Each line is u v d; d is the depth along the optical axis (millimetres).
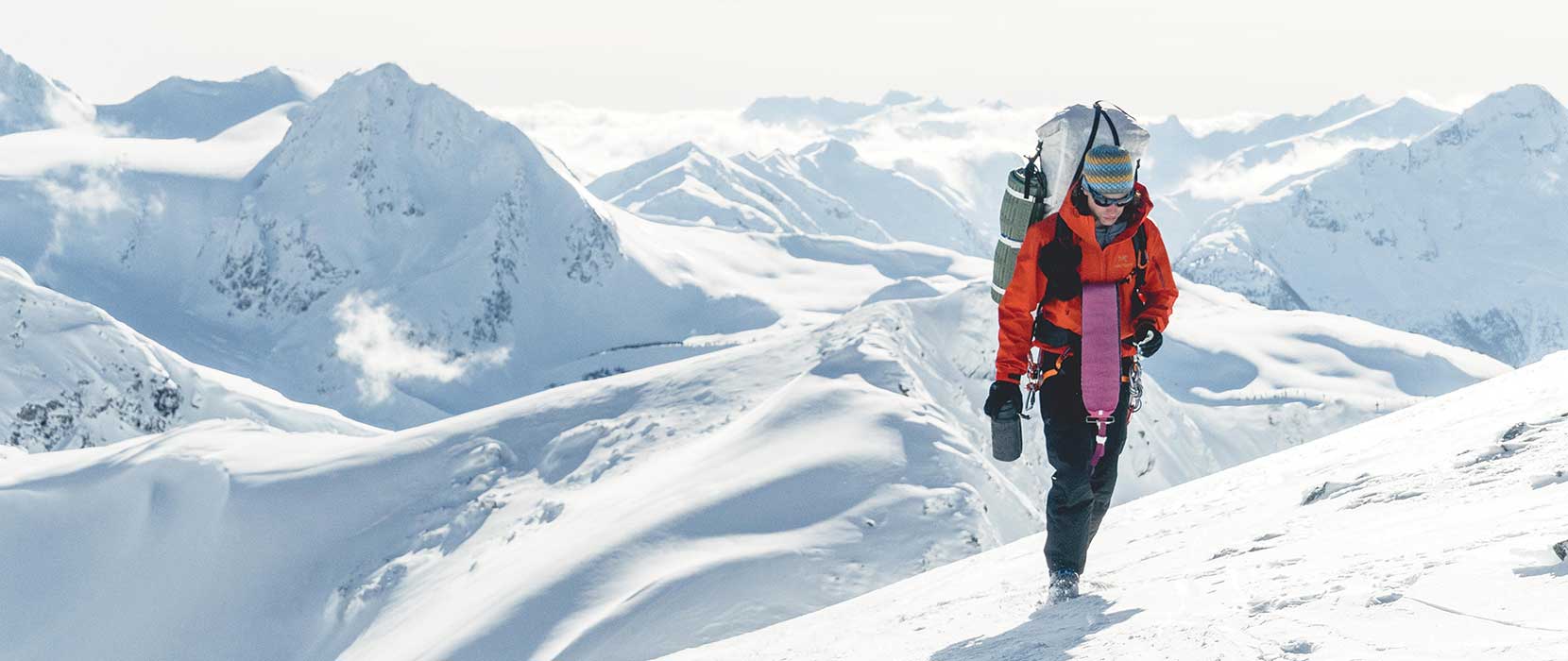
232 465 69062
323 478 66688
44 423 136125
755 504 48188
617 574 44000
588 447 67750
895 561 44000
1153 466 86812
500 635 41625
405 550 60094
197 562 61875
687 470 55906
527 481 65125
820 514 47344
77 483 69812
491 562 55344
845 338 76125
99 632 58906
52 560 63719
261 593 59375
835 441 54406
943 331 79875
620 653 38219
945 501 48031
